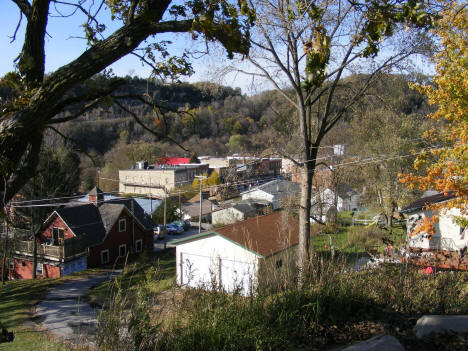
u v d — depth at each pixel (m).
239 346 4.02
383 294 5.68
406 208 21.59
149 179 56.56
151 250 36.84
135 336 3.92
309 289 5.34
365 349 3.43
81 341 4.36
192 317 4.37
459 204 12.23
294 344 4.30
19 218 27.61
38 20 3.97
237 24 4.08
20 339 13.95
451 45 10.85
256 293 5.20
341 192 30.78
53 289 23.55
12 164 3.55
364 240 16.08
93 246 31.62
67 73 3.69
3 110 3.68
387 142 23.88
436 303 5.70
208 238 17.23
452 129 12.22
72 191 30.92
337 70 12.38
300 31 11.11
